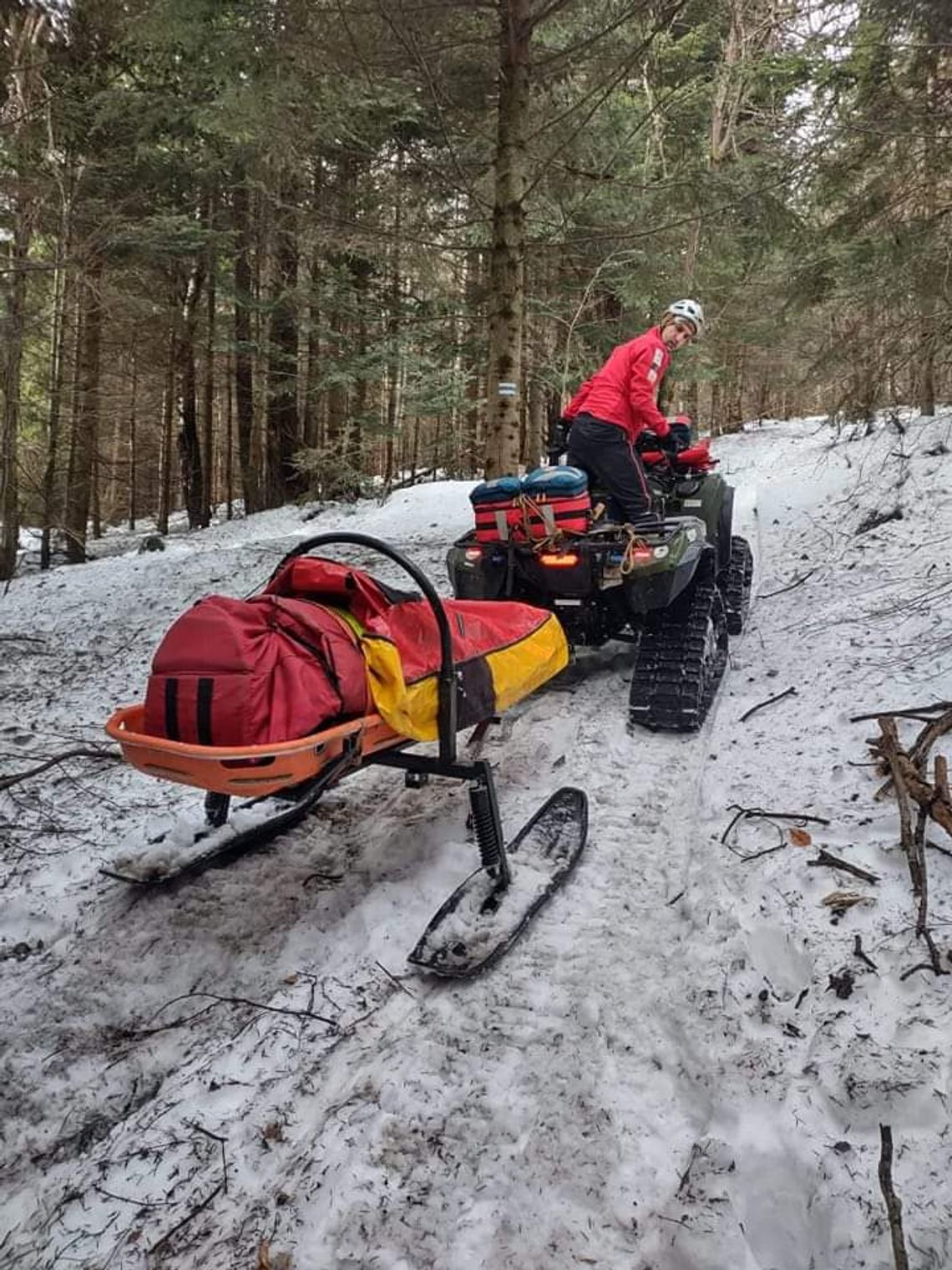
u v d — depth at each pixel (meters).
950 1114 1.94
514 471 7.18
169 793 4.38
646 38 6.98
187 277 16.23
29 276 11.59
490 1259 1.85
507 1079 2.32
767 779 3.61
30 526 16.45
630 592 4.39
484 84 7.77
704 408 28.67
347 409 15.59
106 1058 2.71
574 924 2.93
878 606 5.67
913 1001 2.28
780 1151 1.97
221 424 28.39
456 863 3.34
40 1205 2.22
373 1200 2.00
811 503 9.91
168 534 17.31
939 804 2.84
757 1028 2.33
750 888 2.86
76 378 14.29
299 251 13.87
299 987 2.82
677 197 8.95
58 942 3.25
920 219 7.62
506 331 7.08
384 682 2.82
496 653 3.40
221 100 7.00
